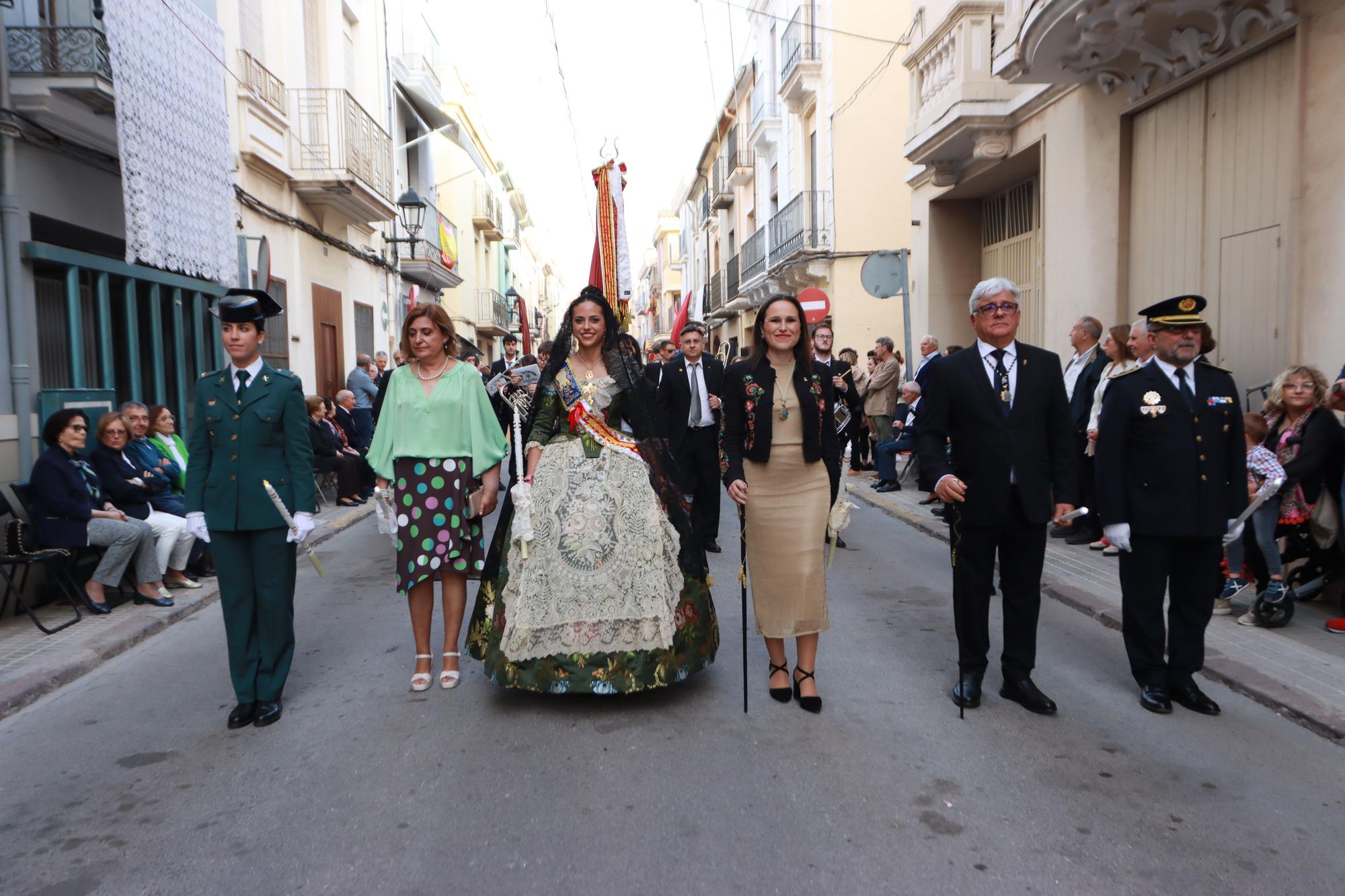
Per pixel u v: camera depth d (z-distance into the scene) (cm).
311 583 742
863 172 1859
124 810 345
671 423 753
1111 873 291
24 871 302
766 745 394
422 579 456
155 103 820
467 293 2934
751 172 2803
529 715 434
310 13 1445
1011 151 1112
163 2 839
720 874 293
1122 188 894
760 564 440
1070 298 988
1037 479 417
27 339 697
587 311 447
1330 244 628
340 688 479
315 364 1418
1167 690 435
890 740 398
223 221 980
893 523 965
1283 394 561
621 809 337
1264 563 570
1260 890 282
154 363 895
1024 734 404
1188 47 765
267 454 433
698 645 458
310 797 353
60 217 775
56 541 600
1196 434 416
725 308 3167
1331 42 624
